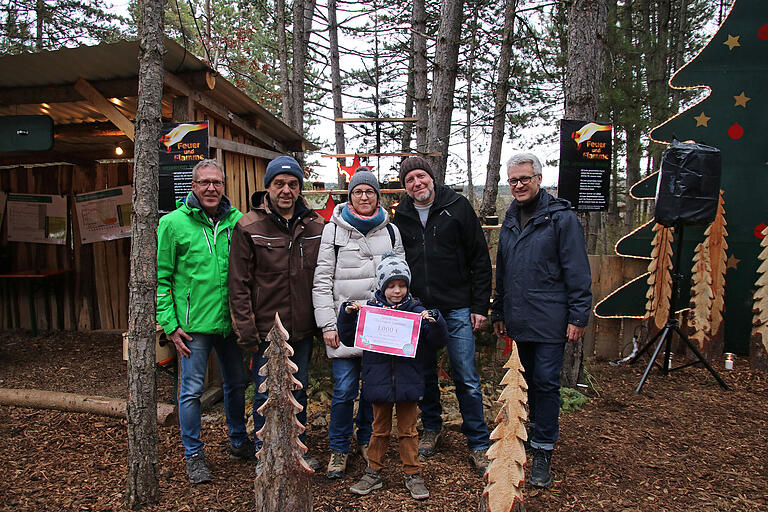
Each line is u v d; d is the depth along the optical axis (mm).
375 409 2965
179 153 4301
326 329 3078
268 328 3115
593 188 4648
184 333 3113
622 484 3111
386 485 3066
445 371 4715
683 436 3842
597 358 5848
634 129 10273
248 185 6035
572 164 4629
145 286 2785
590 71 4707
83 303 7590
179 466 3361
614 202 14484
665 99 10516
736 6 5844
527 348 3371
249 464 3404
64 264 7609
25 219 7547
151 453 2848
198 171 3160
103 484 3113
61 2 14328
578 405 4438
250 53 16469
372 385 2875
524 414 2240
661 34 11906
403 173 3334
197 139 4281
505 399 2256
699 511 2820
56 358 6246
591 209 4668
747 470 3312
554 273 3127
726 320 6066
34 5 13617
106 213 7270
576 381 4719
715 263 5777
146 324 2799
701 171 4832
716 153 4855
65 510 2807
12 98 4902
